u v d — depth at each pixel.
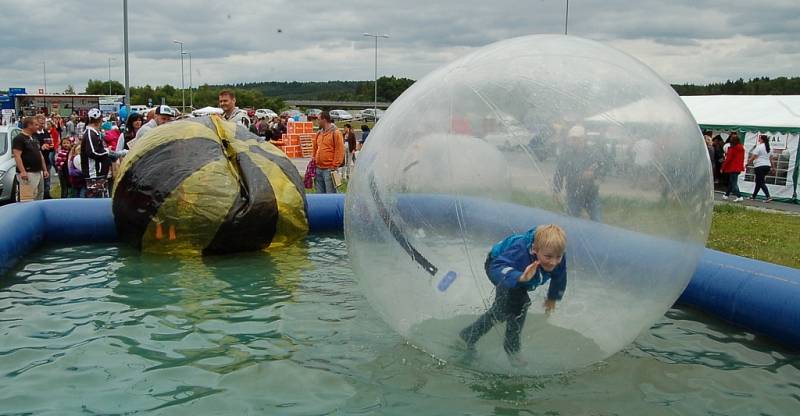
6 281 6.02
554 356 3.59
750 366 4.33
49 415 3.42
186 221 7.00
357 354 4.30
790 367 4.34
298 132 28.47
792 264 7.72
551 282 3.36
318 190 10.90
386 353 4.31
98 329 4.75
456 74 3.91
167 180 7.09
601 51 3.94
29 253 7.09
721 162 18.25
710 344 4.72
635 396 3.80
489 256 3.41
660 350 4.56
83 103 40.19
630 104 3.61
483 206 3.46
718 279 5.36
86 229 7.74
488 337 3.55
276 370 4.04
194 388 3.79
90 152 10.26
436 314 3.60
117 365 4.10
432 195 3.58
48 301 5.42
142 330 4.75
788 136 15.88
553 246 3.27
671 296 3.68
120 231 7.42
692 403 3.76
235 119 9.29
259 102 90.31
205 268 6.59
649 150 3.50
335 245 7.73
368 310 5.23
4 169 11.53
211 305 5.36
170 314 5.12
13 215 6.91
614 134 3.49
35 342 4.48
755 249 8.64
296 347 4.43
